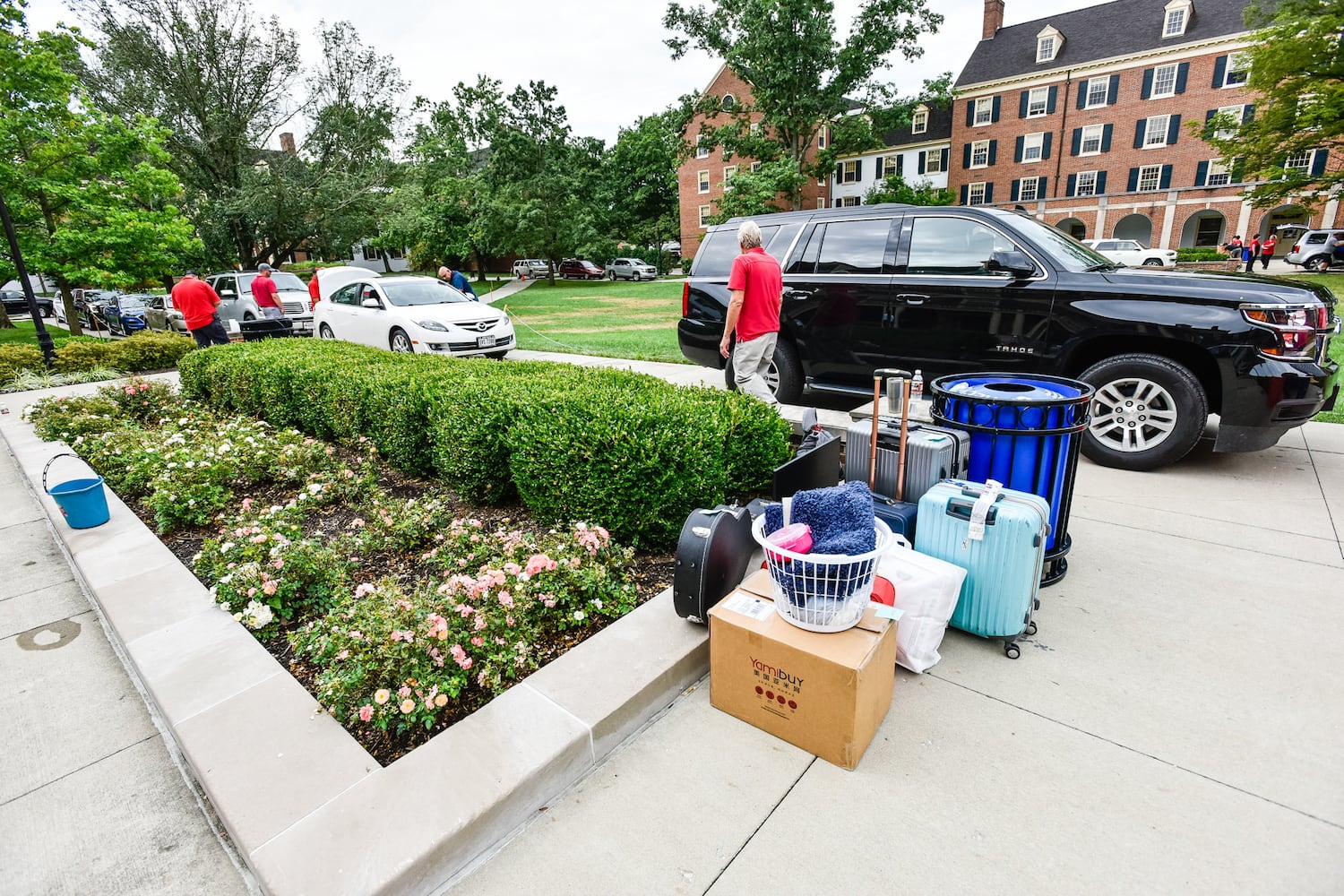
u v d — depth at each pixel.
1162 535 3.52
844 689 1.97
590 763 2.10
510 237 37.88
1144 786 1.93
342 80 26.25
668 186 52.50
